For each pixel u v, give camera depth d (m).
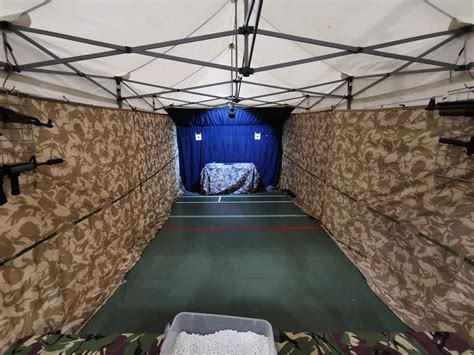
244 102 5.09
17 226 1.45
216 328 1.40
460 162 1.59
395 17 1.49
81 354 1.38
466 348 1.36
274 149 6.26
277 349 1.40
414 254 2.00
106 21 1.48
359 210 2.78
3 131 1.36
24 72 1.51
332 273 2.54
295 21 1.85
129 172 3.05
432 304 1.81
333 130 3.39
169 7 1.51
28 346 1.42
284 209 4.62
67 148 1.90
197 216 4.29
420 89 1.90
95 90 2.35
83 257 2.08
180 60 1.84
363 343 1.42
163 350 1.25
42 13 1.28
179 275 2.53
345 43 1.91
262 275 2.53
